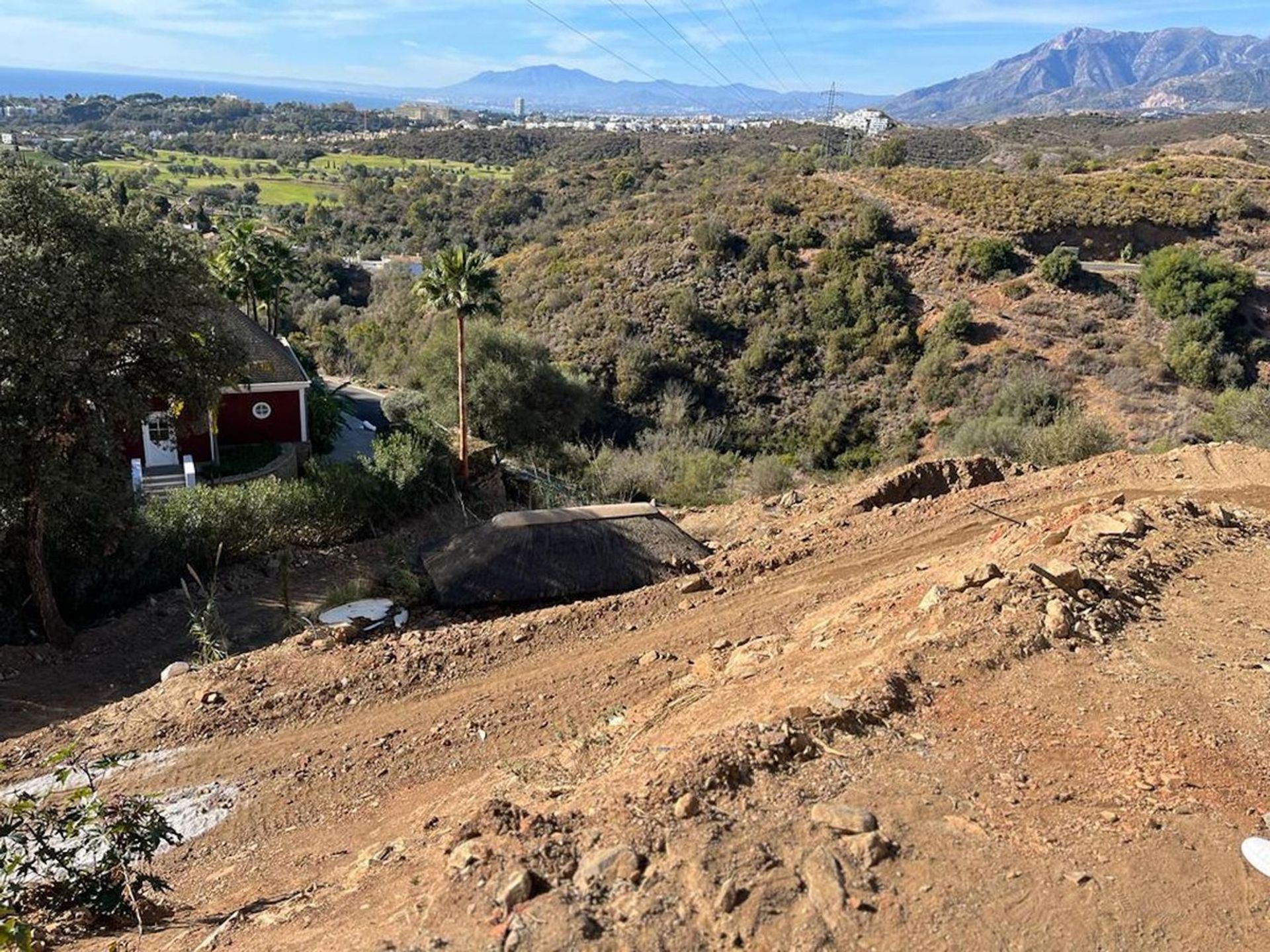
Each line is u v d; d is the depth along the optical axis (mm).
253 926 5754
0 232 14164
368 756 9594
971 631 8016
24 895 6191
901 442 39844
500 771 8320
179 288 15812
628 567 16469
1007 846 5195
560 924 4590
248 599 18281
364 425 34719
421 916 4902
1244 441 31188
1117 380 39719
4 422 13648
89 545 16672
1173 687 7219
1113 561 9992
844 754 6176
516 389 35000
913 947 4457
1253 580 9727
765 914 4637
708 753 5957
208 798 9086
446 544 17750
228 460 26438
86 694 14180
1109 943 4512
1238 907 4762
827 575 13570
